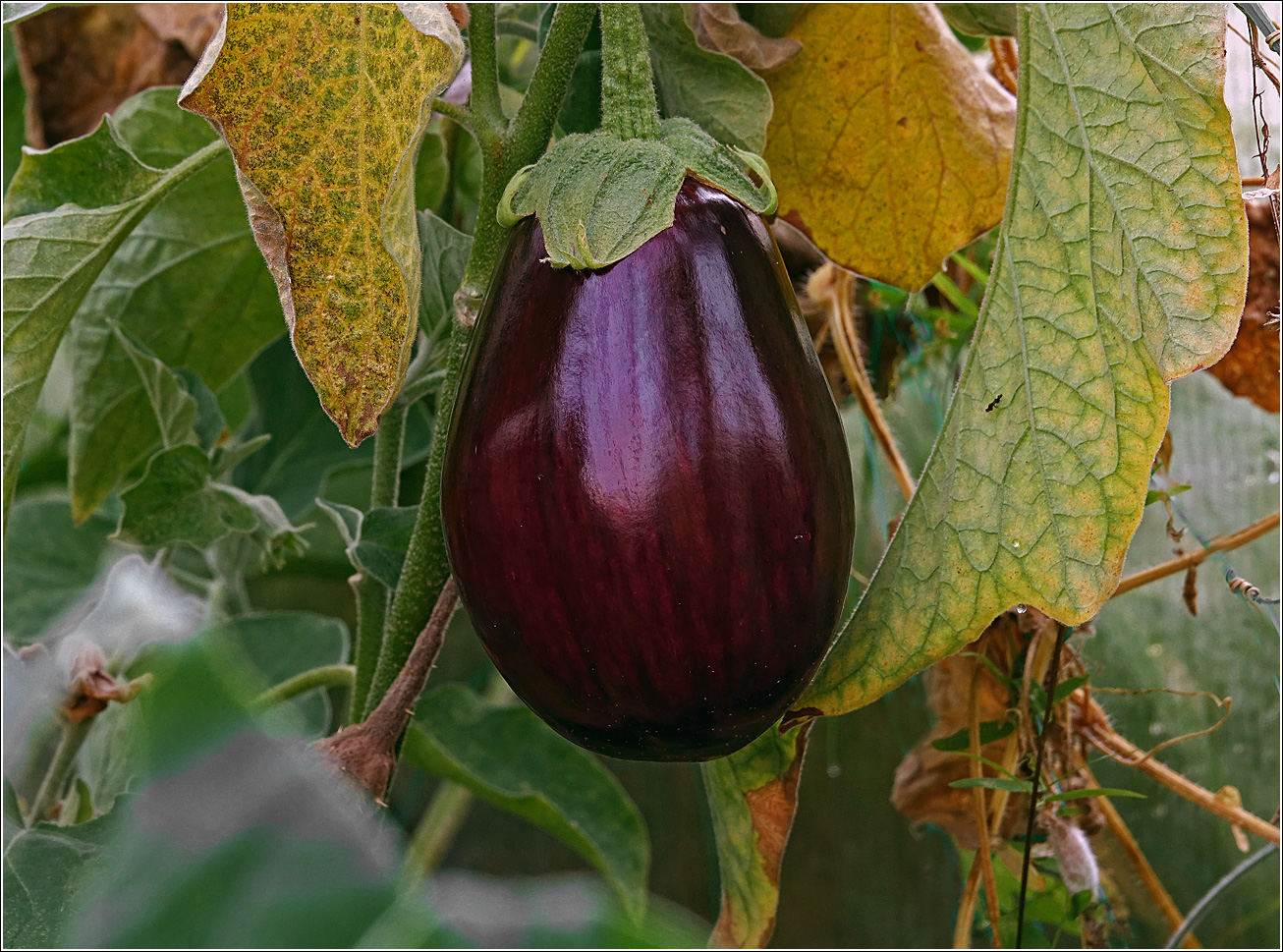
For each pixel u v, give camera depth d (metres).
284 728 0.56
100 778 0.98
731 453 0.70
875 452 1.09
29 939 0.74
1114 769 1.11
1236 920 1.08
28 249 0.83
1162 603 1.08
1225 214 0.73
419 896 0.50
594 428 0.70
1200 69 0.73
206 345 1.05
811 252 1.01
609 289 0.71
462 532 0.71
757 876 0.84
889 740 1.50
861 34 0.88
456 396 0.73
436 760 1.13
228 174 0.96
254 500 0.96
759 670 0.70
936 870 1.45
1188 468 1.06
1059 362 0.75
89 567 1.22
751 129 0.83
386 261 0.71
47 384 1.32
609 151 0.72
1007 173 0.90
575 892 0.49
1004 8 0.83
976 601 0.75
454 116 0.78
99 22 1.11
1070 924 0.99
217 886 0.49
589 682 0.70
